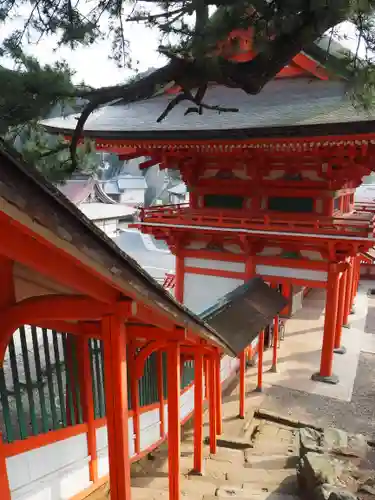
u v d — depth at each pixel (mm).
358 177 18766
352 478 7762
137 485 8141
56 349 6121
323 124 13227
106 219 42719
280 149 15703
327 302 16859
